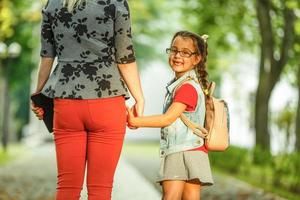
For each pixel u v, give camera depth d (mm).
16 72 43938
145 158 36312
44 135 55125
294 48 27312
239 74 42344
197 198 6863
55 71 5875
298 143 23906
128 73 6000
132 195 16375
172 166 6707
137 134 68125
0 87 48312
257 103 28703
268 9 27922
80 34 5758
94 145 5793
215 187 19609
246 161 25156
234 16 31688
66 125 5781
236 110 42375
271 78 28297
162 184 6824
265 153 25156
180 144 6711
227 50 34062
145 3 60156
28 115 70000
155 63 68938
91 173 5832
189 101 6652
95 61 5781
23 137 68875
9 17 28516
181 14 33156
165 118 6539
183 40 6848
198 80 6895
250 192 18250
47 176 21500
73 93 5719
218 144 6773
